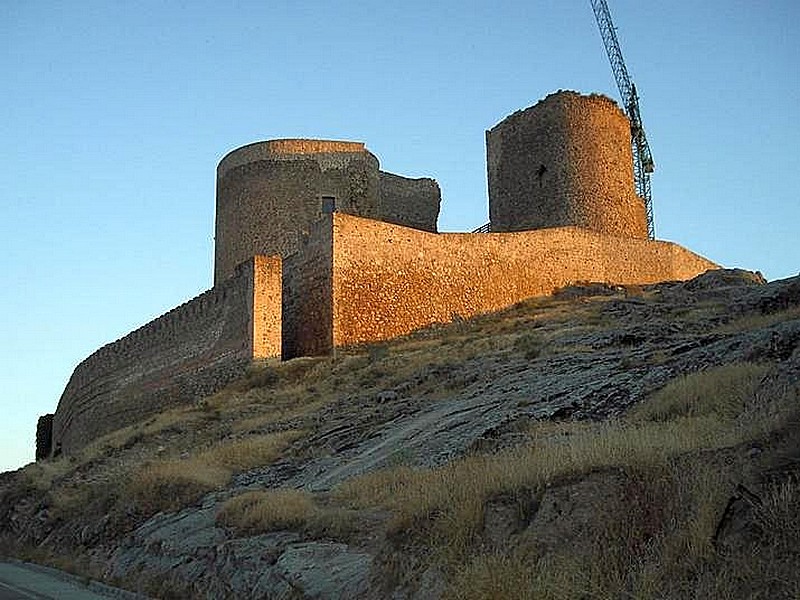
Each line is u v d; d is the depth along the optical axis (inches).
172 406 1775.3
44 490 1318.9
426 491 548.1
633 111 3053.6
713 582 352.8
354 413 1136.2
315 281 1630.2
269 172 2089.1
